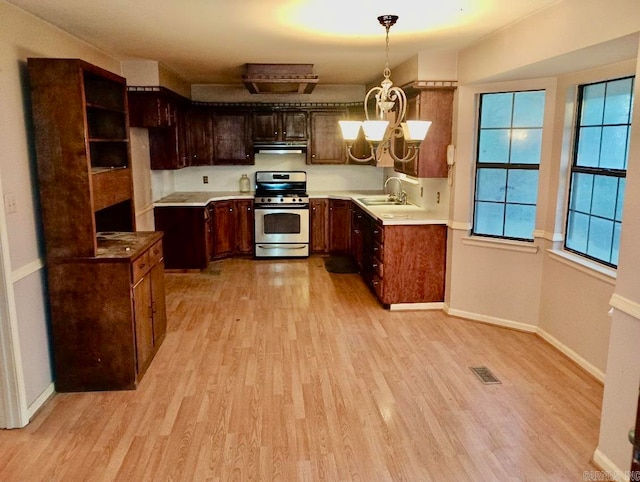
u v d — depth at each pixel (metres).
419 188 5.80
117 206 4.16
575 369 3.72
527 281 4.38
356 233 6.57
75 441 2.82
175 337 4.33
